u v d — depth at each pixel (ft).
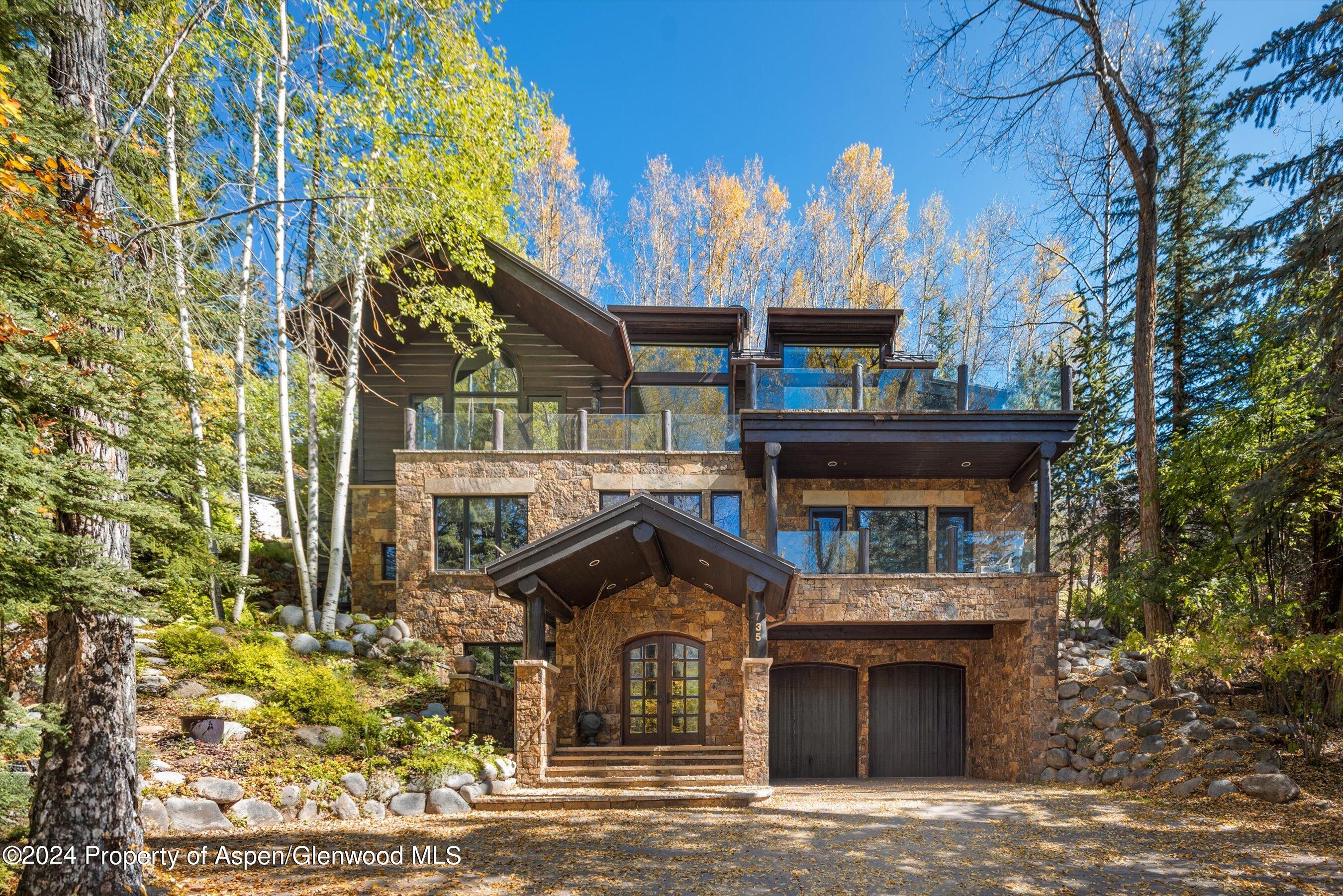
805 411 52.75
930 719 60.39
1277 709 42.88
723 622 55.98
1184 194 65.16
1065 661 58.49
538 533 57.77
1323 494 40.40
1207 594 47.55
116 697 21.22
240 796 31.91
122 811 21.08
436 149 47.42
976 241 119.85
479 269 55.83
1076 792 41.50
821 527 60.34
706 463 58.90
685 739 55.11
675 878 25.08
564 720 54.19
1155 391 66.64
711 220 120.57
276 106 41.50
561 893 23.53
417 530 57.41
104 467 18.76
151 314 18.76
